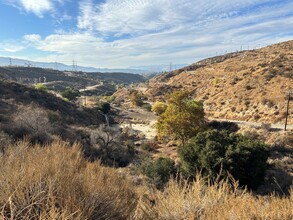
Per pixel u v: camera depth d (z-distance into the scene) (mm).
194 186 3303
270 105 43656
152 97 91938
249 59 102375
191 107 34281
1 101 37375
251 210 2979
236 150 17094
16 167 2771
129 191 3418
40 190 2365
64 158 3453
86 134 25609
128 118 65625
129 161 23719
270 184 17672
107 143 24141
